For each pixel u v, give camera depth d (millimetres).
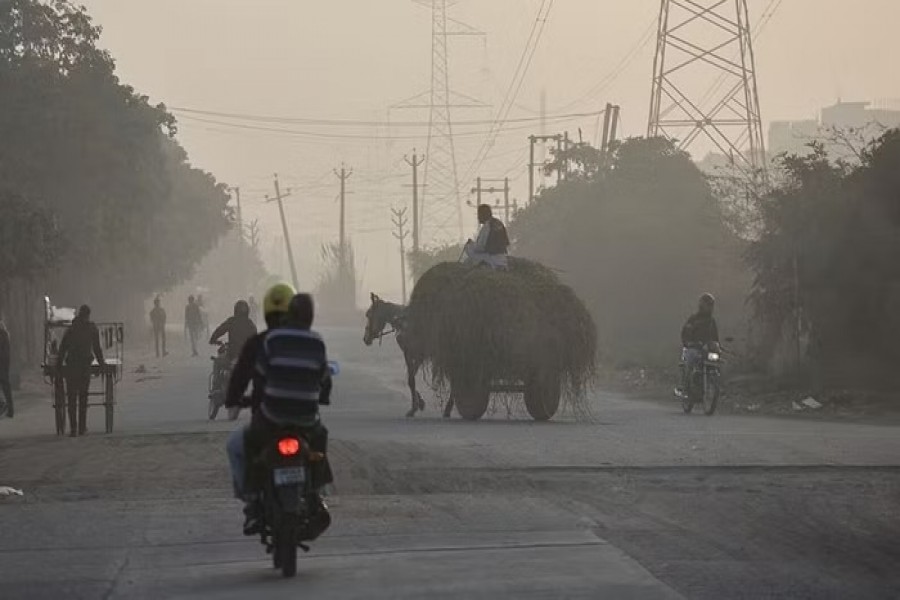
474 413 75062
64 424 71000
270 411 29969
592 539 34469
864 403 83938
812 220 92312
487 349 72875
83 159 156250
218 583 29625
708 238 152250
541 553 32625
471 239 77250
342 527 36594
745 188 141375
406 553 32812
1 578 30406
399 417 77750
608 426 69125
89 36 160625
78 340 68250
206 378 127250
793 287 94438
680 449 55281
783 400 88000
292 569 29750
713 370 80062
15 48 153625
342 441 58531
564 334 73688
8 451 58406
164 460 52719
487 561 31625
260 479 30531
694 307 152375
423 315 75062
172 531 36375
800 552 32625
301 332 30281
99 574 30812
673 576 29703
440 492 43688
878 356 89188
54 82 153500
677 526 36500
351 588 28781
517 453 53875
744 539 34438
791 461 50781
